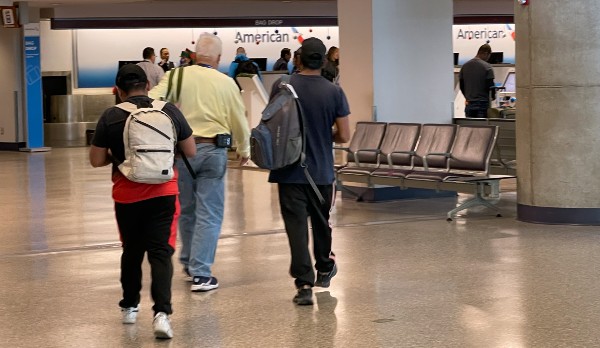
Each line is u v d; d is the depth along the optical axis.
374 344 6.24
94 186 16.11
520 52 10.90
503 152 13.63
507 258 8.97
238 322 6.89
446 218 11.62
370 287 7.90
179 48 29.17
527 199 11.05
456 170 11.98
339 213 12.29
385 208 12.73
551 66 10.58
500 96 17.59
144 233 6.62
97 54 28.23
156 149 6.40
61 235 10.98
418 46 13.43
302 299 7.34
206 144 7.76
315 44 7.43
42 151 24.47
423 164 12.34
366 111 13.34
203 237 7.87
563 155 10.66
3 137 24.92
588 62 10.45
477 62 15.88
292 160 7.17
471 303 7.27
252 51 30.02
